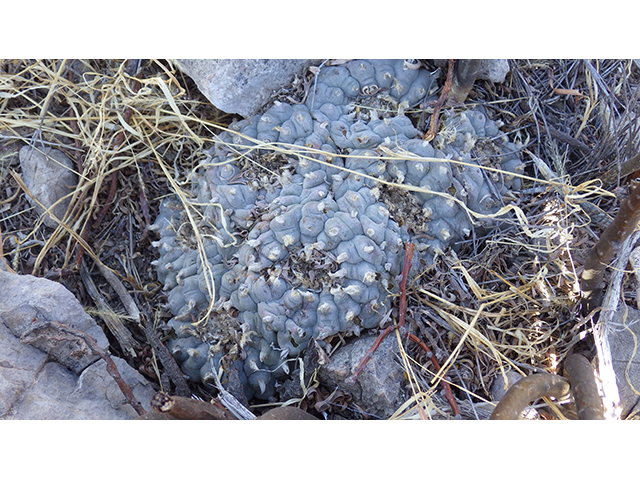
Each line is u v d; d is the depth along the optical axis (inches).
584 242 13.8
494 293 13.3
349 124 14.1
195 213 14.3
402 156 13.1
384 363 12.6
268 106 14.5
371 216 13.0
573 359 11.1
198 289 13.5
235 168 14.1
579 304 13.2
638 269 12.5
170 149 15.7
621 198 14.2
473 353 13.3
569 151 15.5
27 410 10.6
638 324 13.0
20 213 14.5
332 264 12.7
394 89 14.3
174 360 12.9
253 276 12.7
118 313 13.9
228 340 13.0
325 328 12.5
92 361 12.0
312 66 14.3
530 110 15.1
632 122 14.3
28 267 14.2
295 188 13.5
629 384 12.2
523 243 13.9
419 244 13.5
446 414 12.1
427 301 13.3
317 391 12.9
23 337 11.3
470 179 14.0
